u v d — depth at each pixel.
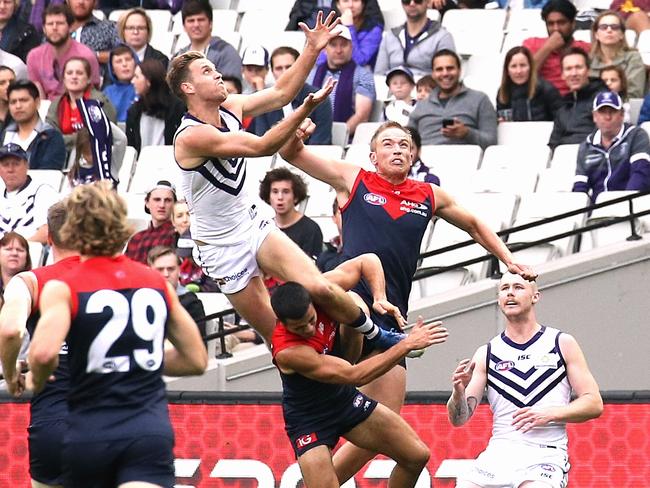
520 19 38.56
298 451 21.39
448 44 36.69
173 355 17.53
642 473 24.89
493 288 28.98
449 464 25.47
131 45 38.00
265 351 28.98
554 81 34.50
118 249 17.09
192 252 30.58
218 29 40.78
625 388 28.95
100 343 16.62
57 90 38.12
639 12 37.34
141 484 16.52
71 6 39.34
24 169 32.91
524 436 22.77
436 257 30.81
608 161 30.92
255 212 21.09
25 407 26.56
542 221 28.38
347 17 37.50
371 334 21.05
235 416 26.23
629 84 33.94
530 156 32.09
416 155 30.73
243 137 20.12
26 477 26.44
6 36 40.09
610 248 29.23
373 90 35.25
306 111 19.84
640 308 28.98
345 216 22.23
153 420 16.75
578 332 29.05
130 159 34.66
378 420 21.36
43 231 31.84
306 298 20.36
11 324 17.00
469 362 22.44
